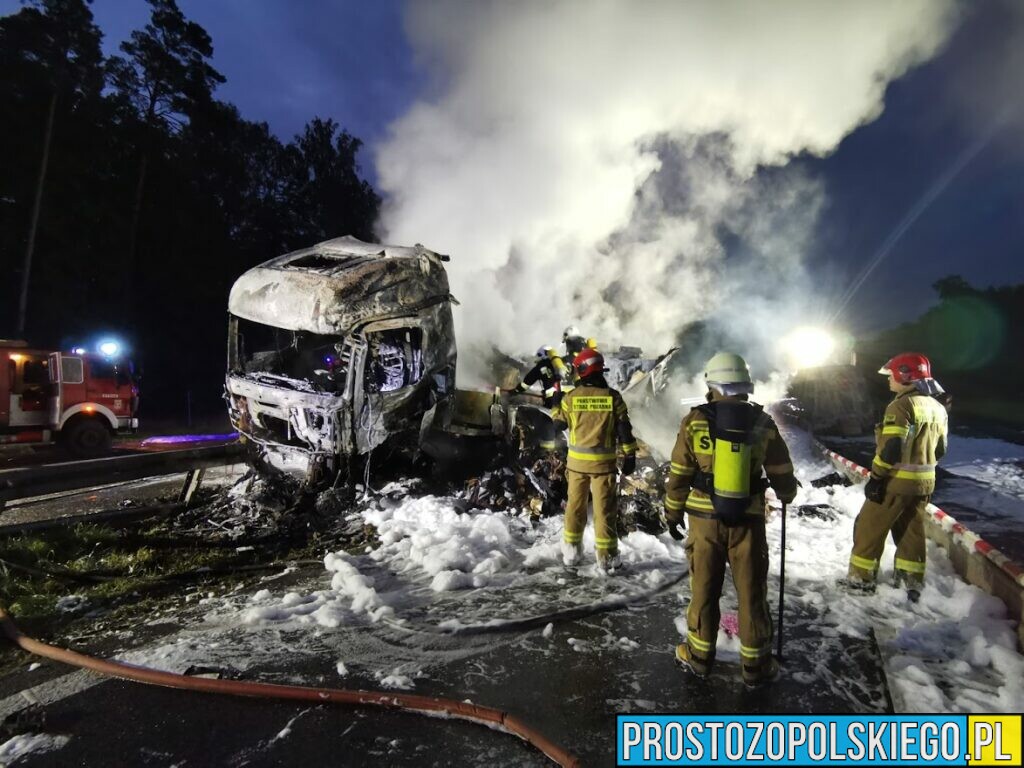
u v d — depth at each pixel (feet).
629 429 16.34
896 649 12.40
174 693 11.19
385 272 22.62
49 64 75.87
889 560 17.03
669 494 11.84
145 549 18.92
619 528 19.76
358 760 9.43
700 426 11.41
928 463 14.67
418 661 12.25
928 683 11.09
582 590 15.61
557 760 9.26
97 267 82.33
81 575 16.96
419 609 14.57
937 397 14.92
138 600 15.60
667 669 11.90
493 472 23.41
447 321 24.81
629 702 10.84
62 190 77.30
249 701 10.93
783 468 11.41
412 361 23.53
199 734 10.04
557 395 23.22
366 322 21.52
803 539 19.12
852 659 12.18
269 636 13.32
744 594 11.16
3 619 13.70
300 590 16.11
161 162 89.71
